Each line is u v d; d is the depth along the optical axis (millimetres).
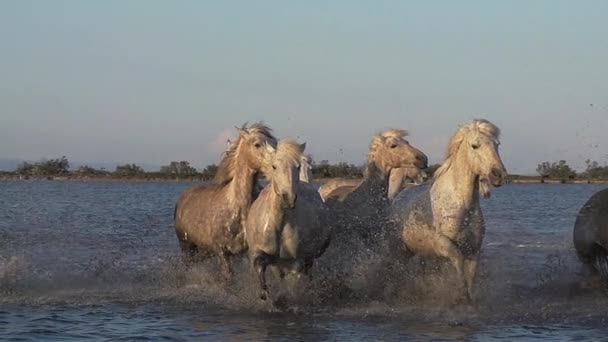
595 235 12750
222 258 13062
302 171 15234
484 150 11414
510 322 11062
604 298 12703
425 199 12180
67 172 149125
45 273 15664
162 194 71562
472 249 11891
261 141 12445
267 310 11859
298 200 12000
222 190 13250
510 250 21234
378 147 13586
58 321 11242
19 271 15750
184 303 12492
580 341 9906
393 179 15266
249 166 12586
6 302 12719
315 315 11531
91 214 38938
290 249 11867
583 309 11914
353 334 10344
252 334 10383
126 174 145250
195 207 13656
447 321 11078
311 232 12031
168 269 15312
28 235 25031
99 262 17312
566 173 116812
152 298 12961
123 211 41875
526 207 49969
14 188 91250
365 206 13484
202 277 14102
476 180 11703
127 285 14312
